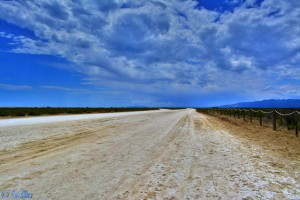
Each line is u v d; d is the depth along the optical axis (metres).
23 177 6.16
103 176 6.37
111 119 28.69
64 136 13.45
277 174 6.66
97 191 5.30
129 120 27.42
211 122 25.47
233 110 37.34
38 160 7.97
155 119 29.92
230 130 17.72
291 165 7.67
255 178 6.29
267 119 26.61
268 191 5.37
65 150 9.69
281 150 10.20
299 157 8.86
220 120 28.73
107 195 5.08
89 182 5.87
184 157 8.73
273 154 9.36
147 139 13.04
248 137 14.06
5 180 5.90
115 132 15.91
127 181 5.99
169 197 5.01
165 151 9.80
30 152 9.17
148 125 21.41
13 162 7.65
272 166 7.53
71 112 52.28
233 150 10.11
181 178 6.28
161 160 8.24
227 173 6.74
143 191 5.33
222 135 14.93
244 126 20.77
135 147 10.60
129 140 12.56
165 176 6.44
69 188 5.45
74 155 8.80
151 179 6.17
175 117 35.12
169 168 7.24
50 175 6.36
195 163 7.86
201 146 11.03
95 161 7.96
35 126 18.52
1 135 13.41
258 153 9.51
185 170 7.03
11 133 14.27
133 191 5.32
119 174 6.57
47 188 5.42
